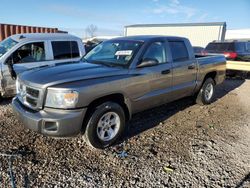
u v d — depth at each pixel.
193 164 3.59
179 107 6.31
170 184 3.12
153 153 3.88
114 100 4.09
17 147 3.89
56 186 3.01
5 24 11.89
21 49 6.34
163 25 28.12
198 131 4.81
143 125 5.02
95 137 3.78
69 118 3.41
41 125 3.45
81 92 3.46
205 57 6.39
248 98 7.57
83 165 3.48
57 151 3.83
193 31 26.50
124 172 3.35
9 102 6.29
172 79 5.04
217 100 7.22
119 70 4.10
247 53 11.47
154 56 4.71
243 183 3.18
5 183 3.01
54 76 3.64
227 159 3.75
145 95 4.46
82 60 4.88
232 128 5.02
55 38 6.94
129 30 30.69
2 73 5.99
